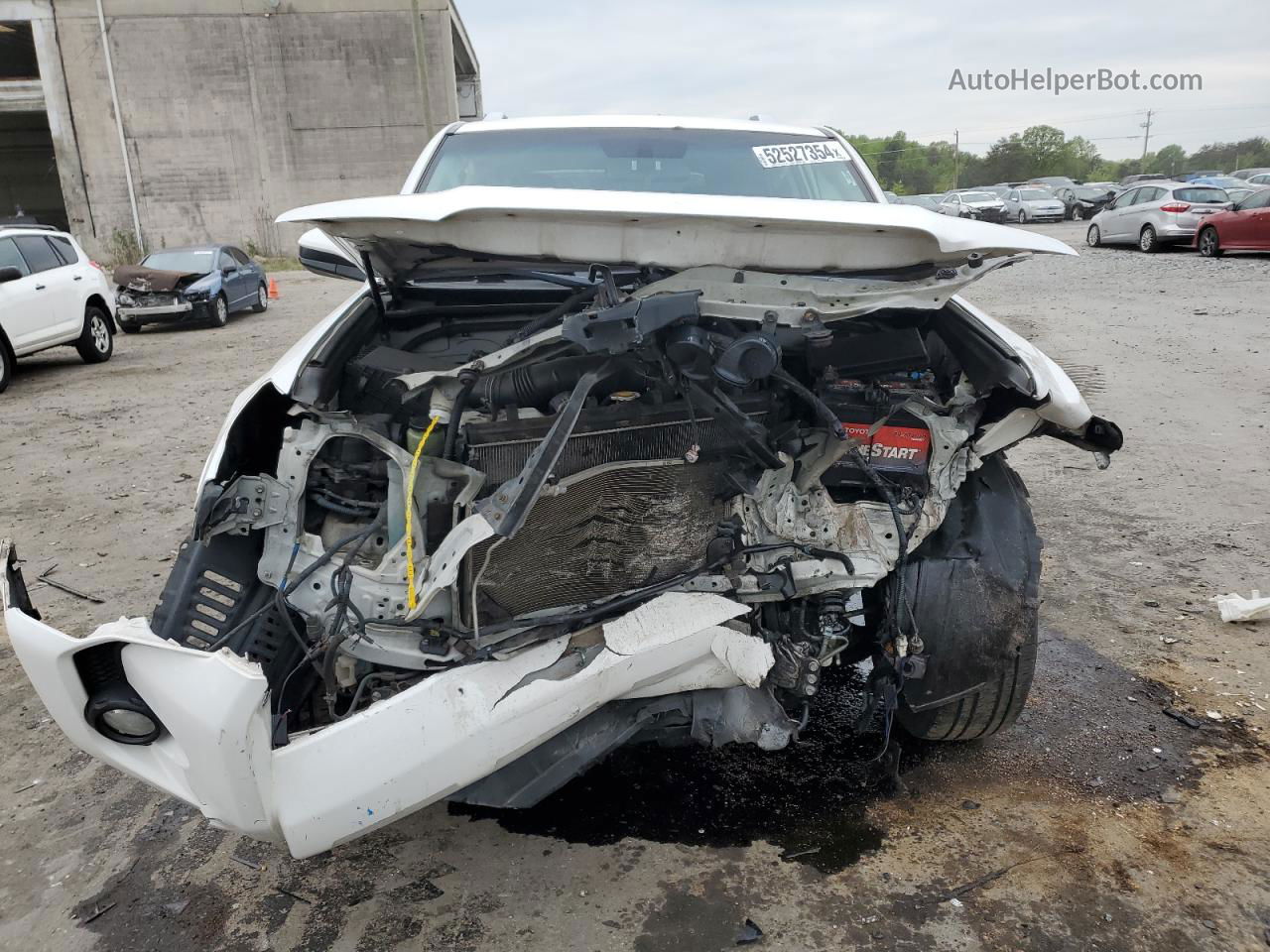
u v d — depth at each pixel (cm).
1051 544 460
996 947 219
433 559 212
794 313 217
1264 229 1606
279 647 222
